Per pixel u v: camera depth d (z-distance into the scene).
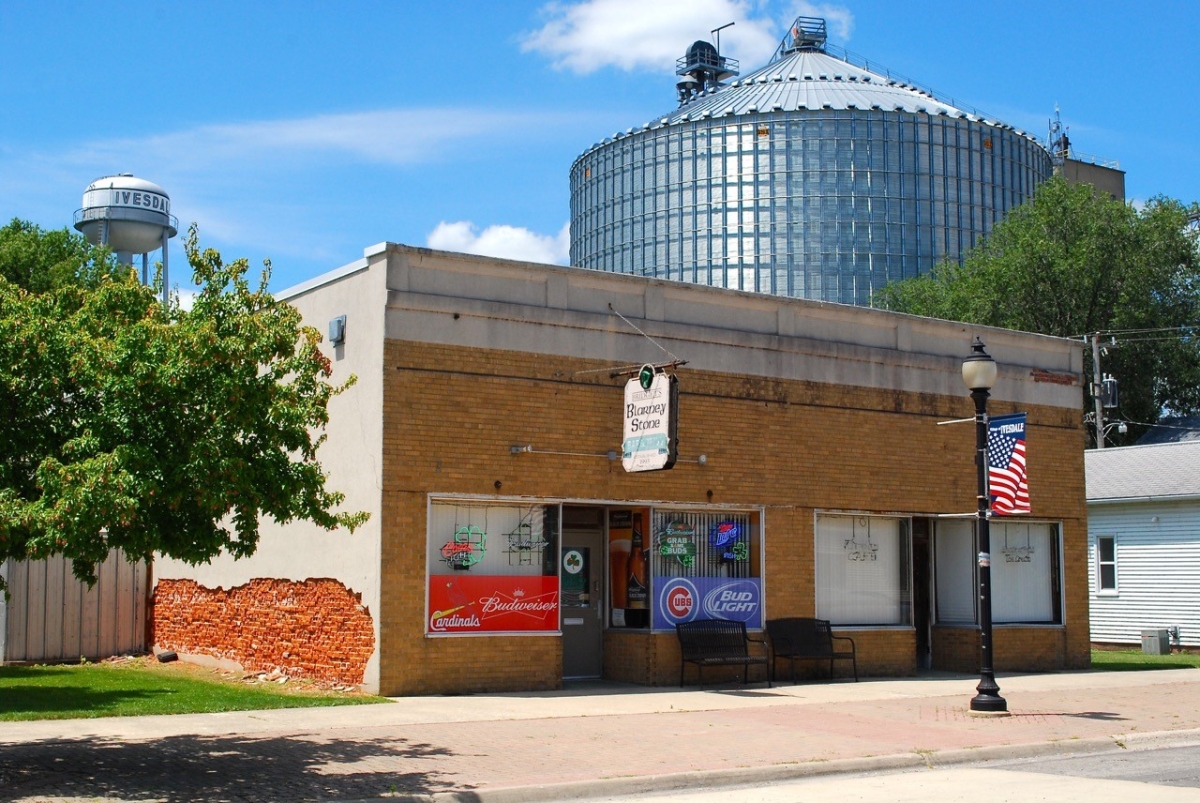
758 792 11.80
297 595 19.77
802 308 22.52
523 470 19.08
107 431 11.31
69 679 19.88
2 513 10.35
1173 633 33.22
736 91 97.75
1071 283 53.91
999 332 25.06
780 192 91.38
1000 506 20.75
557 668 19.28
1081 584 25.59
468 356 18.77
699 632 20.42
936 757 13.66
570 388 19.64
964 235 91.44
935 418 23.92
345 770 11.90
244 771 11.76
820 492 22.22
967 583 24.41
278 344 12.01
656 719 15.98
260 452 12.05
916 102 94.12
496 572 18.91
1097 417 46.00
